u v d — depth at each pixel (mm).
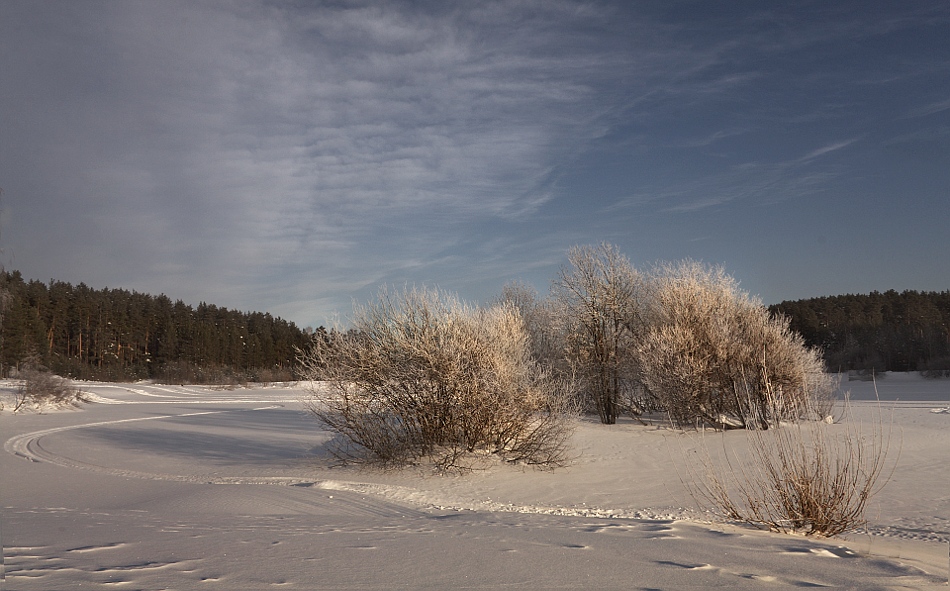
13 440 26641
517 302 36750
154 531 7336
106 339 95750
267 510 11320
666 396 25094
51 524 7941
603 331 29984
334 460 18828
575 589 4695
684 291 26250
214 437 26781
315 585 4676
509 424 17844
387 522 9211
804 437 11273
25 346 69438
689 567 5488
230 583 4617
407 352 17938
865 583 4996
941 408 30047
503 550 6250
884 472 15352
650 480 15812
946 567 6074
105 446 24344
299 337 129250
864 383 60375
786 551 6367
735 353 23812
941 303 87125
